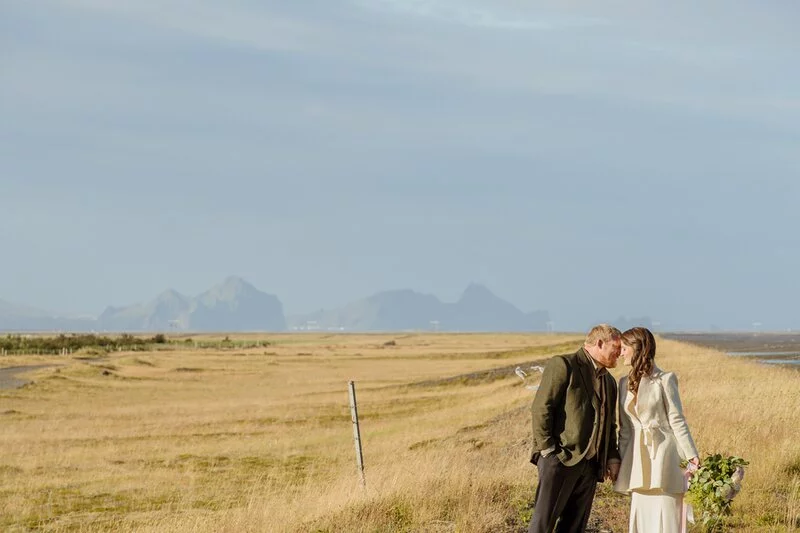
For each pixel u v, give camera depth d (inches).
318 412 1509.6
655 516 271.4
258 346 6043.3
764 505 359.6
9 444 1104.8
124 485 751.1
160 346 5054.1
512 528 349.4
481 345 6678.2
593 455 264.7
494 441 797.9
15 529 554.3
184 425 1337.4
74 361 3181.6
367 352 5039.4
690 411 647.1
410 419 1266.0
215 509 599.8
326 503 436.1
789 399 692.1
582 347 273.7
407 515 382.0
